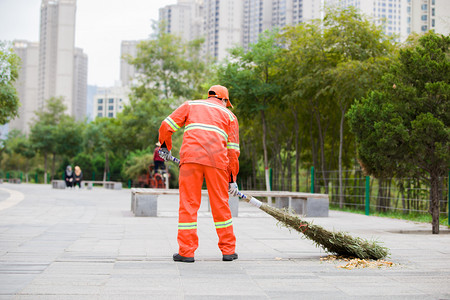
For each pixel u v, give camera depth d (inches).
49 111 1704.0
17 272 149.4
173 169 962.7
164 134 179.9
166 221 346.0
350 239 189.5
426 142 292.0
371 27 556.4
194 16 4077.3
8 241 221.9
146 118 1081.4
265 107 605.3
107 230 279.0
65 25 4768.7
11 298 116.7
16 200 547.8
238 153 185.9
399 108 299.6
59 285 131.6
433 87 288.5
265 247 222.2
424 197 493.4
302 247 222.4
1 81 522.9
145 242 228.4
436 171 303.4
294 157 900.6
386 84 309.3
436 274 156.7
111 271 153.2
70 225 302.0
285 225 195.6
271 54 601.9
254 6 3447.3
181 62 1240.8
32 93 4911.4
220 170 178.4
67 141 1576.0
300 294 125.6
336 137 705.0
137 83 1295.5
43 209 430.0
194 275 149.0
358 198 599.5
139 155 1138.0
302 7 3097.9
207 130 177.6
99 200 607.8
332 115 653.3
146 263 169.8
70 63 4788.4
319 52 559.2
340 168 569.0
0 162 2102.6
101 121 1583.4
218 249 213.3
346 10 553.0
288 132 771.4
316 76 561.9
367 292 128.8
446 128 288.4
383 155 301.0
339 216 447.8
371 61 522.6
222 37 3467.0
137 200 388.5
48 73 4785.9
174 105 1095.6
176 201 665.6
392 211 519.8
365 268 167.0
